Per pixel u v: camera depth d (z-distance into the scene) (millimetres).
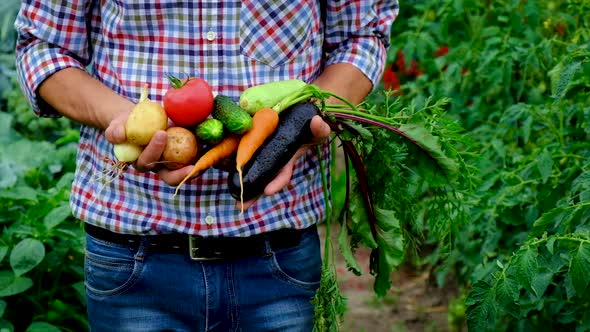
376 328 3936
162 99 1956
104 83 1999
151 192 1962
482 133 3527
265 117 1780
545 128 3205
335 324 1976
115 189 1989
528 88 3701
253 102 1811
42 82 1963
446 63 3852
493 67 3568
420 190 2141
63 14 1961
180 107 1728
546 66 3547
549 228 2541
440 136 2037
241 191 1753
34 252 2799
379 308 4133
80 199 2039
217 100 1789
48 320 2961
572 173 2713
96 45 2025
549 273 2309
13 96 4555
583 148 2820
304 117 1804
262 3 1932
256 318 2059
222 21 1935
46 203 3041
